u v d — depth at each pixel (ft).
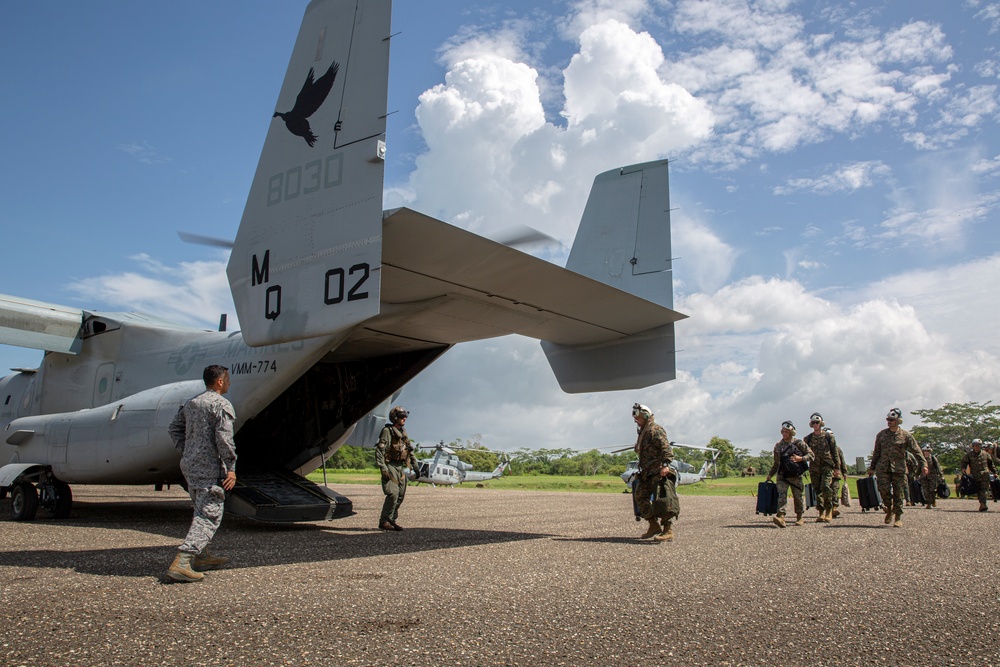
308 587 13.64
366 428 39.47
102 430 28.35
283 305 21.47
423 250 20.04
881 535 25.48
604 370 31.42
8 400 40.78
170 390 27.66
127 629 10.12
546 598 12.83
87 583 13.69
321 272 20.34
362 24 21.56
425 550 19.90
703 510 40.14
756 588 14.03
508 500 49.93
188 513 33.35
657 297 33.27
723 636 10.27
